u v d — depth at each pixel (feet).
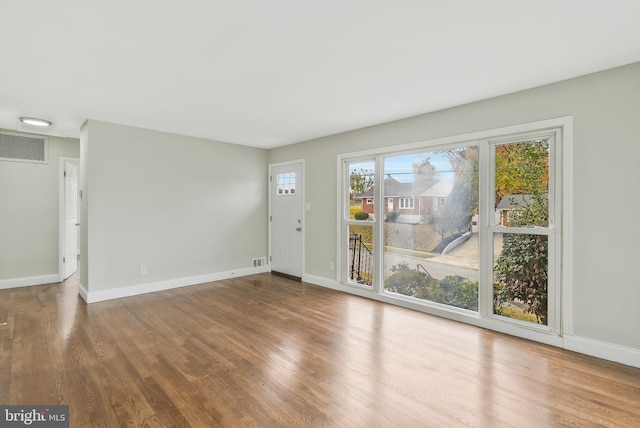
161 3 5.52
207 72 8.41
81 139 14.05
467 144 11.05
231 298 13.87
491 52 7.34
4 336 9.70
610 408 6.32
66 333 9.96
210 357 8.48
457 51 7.30
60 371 7.69
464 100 10.53
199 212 16.31
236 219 17.85
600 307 8.41
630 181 7.96
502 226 10.33
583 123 8.59
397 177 13.23
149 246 14.62
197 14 5.87
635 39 6.73
